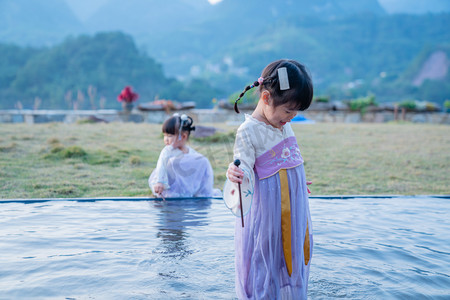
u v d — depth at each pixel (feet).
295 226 7.06
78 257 8.66
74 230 10.70
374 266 8.47
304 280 7.04
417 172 23.06
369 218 12.44
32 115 49.60
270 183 7.09
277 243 7.05
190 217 12.30
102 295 6.87
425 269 8.34
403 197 15.72
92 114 50.57
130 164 22.65
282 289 7.00
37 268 8.01
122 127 39.06
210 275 7.89
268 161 7.14
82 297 6.77
